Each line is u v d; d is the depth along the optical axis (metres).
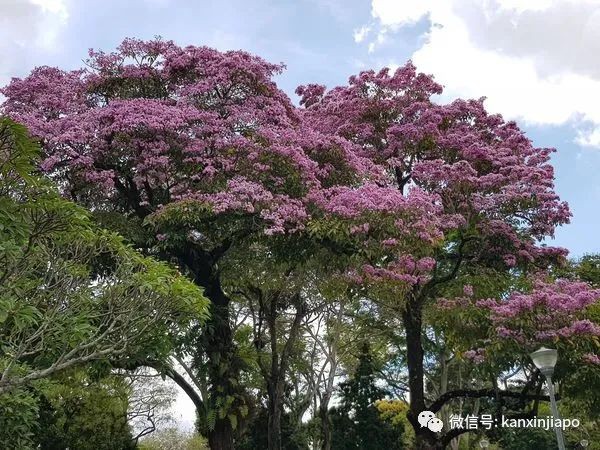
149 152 15.28
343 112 20.77
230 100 16.88
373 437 27.89
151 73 17.08
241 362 16.17
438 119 19.42
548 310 15.15
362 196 15.46
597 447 28.30
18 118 14.66
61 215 8.30
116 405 22.16
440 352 24.52
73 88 16.75
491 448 33.66
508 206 17.69
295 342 25.92
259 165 15.40
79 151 15.32
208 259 16.84
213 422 15.05
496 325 15.11
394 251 15.43
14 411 11.38
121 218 15.58
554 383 16.95
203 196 14.78
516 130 20.22
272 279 19.53
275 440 20.69
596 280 22.33
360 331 25.22
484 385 24.16
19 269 8.52
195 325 15.41
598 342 14.70
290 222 15.22
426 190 18.09
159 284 9.05
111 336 9.77
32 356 12.22
